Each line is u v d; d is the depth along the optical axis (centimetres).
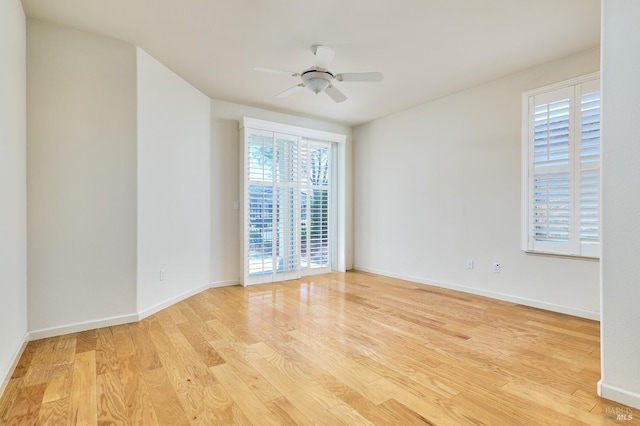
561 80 320
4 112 196
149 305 318
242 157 445
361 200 559
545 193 330
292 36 281
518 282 357
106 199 282
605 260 177
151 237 321
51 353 230
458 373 204
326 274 530
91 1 232
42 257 255
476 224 395
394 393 182
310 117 516
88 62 274
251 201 452
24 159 242
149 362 218
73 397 177
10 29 208
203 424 155
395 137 497
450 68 342
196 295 393
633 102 167
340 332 274
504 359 224
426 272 455
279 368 211
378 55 314
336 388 187
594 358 225
